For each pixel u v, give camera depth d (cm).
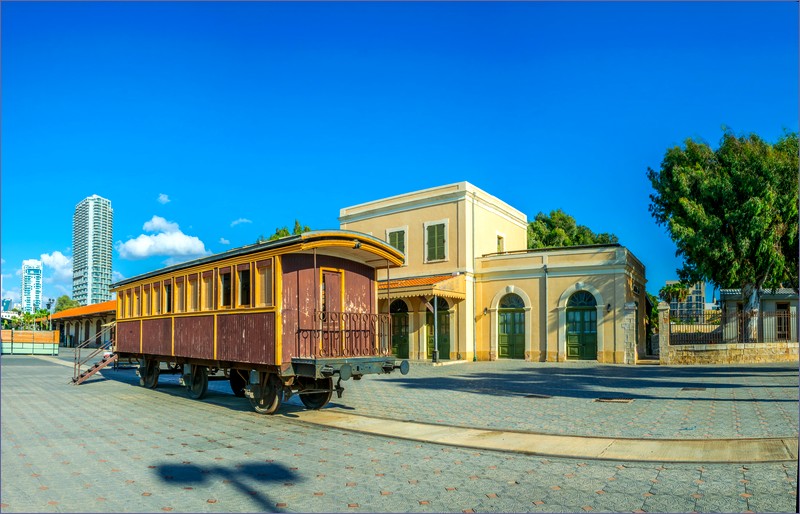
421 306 2916
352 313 1281
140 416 1239
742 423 1031
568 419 1115
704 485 680
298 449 891
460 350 2802
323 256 1294
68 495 656
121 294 2084
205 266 1487
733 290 3484
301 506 618
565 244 4816
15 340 4588
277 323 1194
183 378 1614
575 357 2625
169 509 609
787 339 2620
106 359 2069
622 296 2520
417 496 649
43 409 1356
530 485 688
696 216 2492
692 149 2722
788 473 724
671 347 2388
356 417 1185
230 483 705
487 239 3036
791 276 2788
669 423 1051
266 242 1244
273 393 1239
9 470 768
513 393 1532
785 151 2561
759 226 2373
